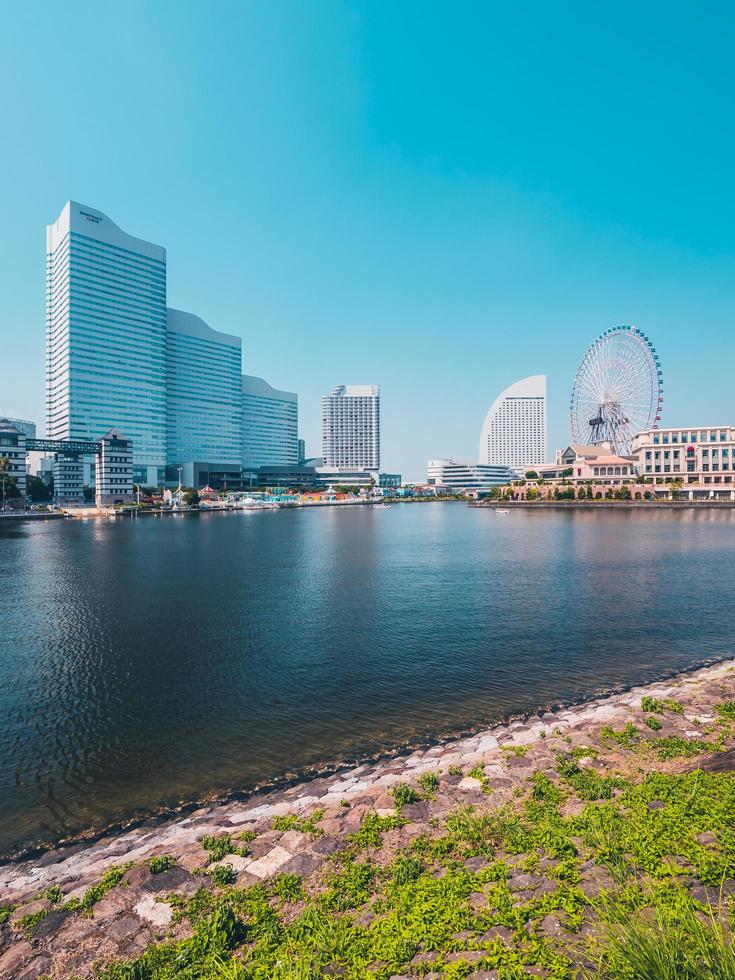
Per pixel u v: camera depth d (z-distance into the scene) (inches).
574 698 895.1
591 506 7687.0
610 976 269.4
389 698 909.8
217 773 677.9
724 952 253.0
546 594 1766.7
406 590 1859.0
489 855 411.2
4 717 853.8
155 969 320.5
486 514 7027.6
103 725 823.1
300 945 326.6
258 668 1068.5
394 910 351.9
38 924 378.6
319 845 453.7
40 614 1534.2
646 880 346.0
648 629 1326.3
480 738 726.5
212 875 421.1
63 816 591.8
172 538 3853.3
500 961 291.9
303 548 3191.4
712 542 3284.9
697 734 641.6
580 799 494.6
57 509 7003.0
